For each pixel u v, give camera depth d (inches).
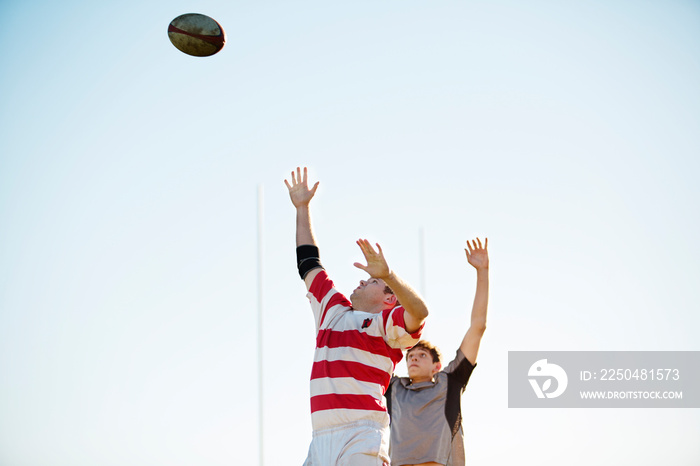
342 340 168.2
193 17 212.8
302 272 187.5
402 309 162.9
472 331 199.3
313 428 168.7
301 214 194.9
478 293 198.5
